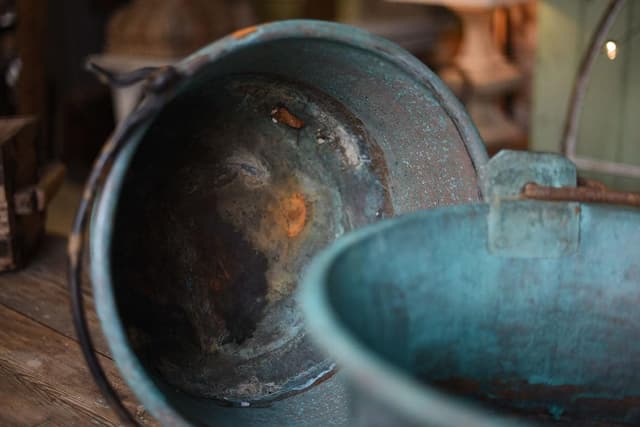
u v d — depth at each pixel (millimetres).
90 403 945
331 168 940
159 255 870
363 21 2400
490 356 825
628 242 826
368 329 712
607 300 832
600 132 1613
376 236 739
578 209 817
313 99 924
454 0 1963
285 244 927
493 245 806
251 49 809
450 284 792
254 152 910
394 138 927
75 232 755
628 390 849
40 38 2059
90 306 1137
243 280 912
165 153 866
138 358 813
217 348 901
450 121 869
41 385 973
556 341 836
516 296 820
